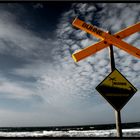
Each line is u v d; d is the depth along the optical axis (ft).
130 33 11.28
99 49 11.10
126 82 11.49
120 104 11.09
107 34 11.10
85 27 11.05
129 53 11.29
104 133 146.30
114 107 11.00
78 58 10.83
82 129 222.89
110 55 11.37
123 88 11.36
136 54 11.11
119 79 11.47
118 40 11.12
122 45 11.10
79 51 10.89
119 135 10.51
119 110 10.99
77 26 11.12
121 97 11.22
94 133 148.87
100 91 11.18
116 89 11.31
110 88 11.29
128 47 11.12
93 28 11.07
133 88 11.45
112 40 11.07
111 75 11.42
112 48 11.32
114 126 255.70
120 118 10.82
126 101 11.18
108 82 11.35
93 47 11.00
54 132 186.39
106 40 11.07
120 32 11.23
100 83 11.30
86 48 10.94
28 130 252.83
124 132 137.39
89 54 10.96
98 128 225.56
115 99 11.14
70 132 174.40
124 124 270.67
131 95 11.32
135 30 11.35
